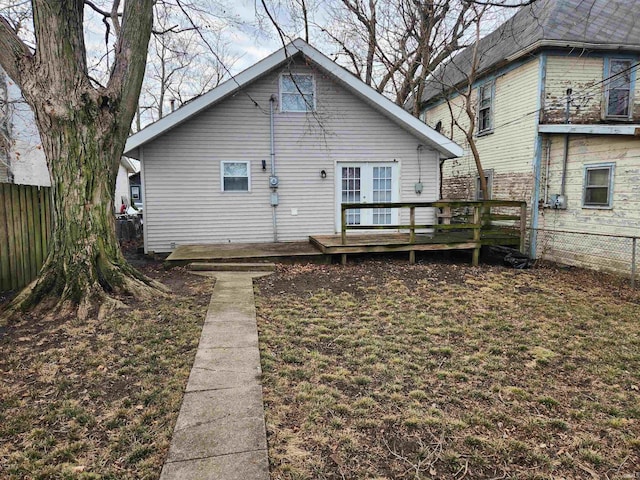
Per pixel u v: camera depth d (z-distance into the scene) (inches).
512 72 438.0
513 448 97.2
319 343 160.9
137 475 83.5
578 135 369.7
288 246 368.8
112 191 210.4
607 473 89.8
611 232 341.1
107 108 202.7
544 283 286.2
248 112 380.8
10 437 95.4
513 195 442.0
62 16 185.9
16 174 462.9
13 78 192.5
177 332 165.5
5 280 217.2
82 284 189.8
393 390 123.6
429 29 522.3
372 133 405.1
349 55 653.3
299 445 94.7
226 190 382.9
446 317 200.8
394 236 386.9
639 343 171.3
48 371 128.8
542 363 149.4
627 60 404.5
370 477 84.8
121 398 113.5
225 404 111.2
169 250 376.2
